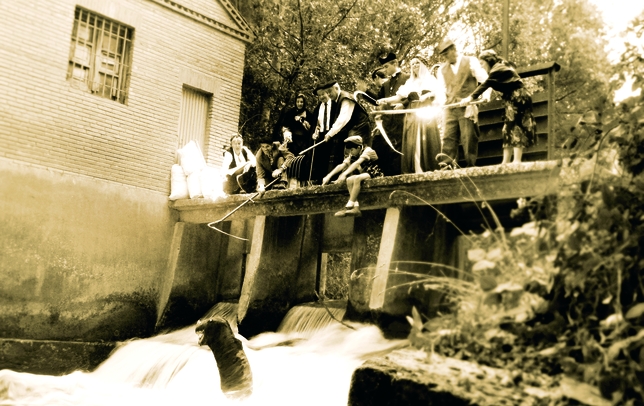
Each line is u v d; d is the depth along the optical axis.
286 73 17.66
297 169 11.54
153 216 12.57
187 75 13.44
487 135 10.09
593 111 4.14
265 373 8.68
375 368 3.92
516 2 19.02
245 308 11.28
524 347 3.67
